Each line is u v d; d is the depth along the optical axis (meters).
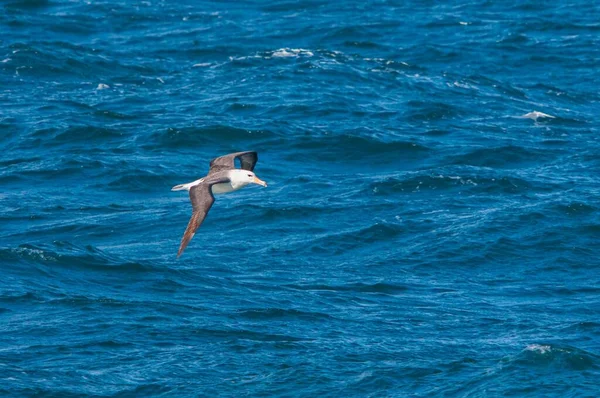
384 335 32.81
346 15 83.38
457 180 49.06
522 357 30.50
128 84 64.81
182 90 63.75
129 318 32.72
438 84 66.62
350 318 34.19
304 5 86.56
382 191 48.16
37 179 49.25
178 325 32.44
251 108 59.94
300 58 70.19
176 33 77.44
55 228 43.44
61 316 32.56
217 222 44.12
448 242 41.81
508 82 68.62
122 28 78.69
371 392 28.62
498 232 42.91
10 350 30.00
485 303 36.38
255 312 34.00
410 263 40.06
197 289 36.00
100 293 34.84
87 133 55.03
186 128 55.34
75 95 62.12
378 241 42.25
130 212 45.56
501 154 53.75
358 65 69.31
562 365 30.12
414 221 44.38
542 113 61.44
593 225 43.75
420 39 77.44
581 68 72.31
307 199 47.00
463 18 82.88
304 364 30.03
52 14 80.31
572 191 48.19
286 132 55.72
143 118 58.19
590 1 88.56
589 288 38.28
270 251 40.94
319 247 41.44
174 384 28.50
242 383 28.81
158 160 51.97
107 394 27.88
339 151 53.78
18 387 27.81
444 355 31.20
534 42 77.06
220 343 31.27
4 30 75.50
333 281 37.91
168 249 41.00
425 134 56.91
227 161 25.06
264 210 45.09
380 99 62.88
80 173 49.81
